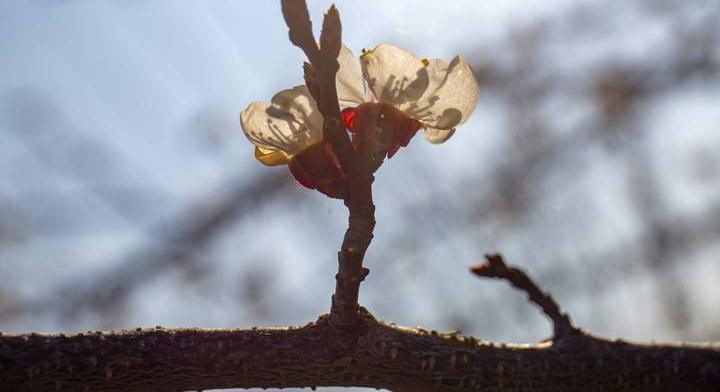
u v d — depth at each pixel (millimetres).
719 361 638
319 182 614
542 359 631
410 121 616
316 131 617
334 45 604
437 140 624
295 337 619
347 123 619
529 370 629
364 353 621
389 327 624
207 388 619
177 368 615
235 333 619
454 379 625
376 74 615
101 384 612
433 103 616
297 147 618
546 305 640
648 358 636
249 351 617
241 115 620
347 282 614
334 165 614
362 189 612
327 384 622
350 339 618
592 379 633
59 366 609
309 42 604
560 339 637
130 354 613
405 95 615
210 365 616
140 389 615
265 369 617
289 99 617
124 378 613
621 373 634
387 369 622
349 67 618
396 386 624
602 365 634
